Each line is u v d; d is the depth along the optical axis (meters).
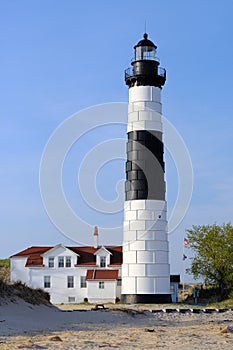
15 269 74.19
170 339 31.58
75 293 72.62
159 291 59.34
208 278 71.88
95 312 45.78
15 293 43.53
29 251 76.19
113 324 40.25
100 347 28.08
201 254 72.00
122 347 28.20
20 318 39.19
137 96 61.44
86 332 35.16
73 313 44.47
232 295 67.88
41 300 46.06
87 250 75.25
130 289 59.53
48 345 28.55
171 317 46.53
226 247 71.56
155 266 59.50
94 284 71.88
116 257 73.81
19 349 27.05
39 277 73.44
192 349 27.83
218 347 28.61
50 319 41.00
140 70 61.50
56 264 73.56
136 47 62.50
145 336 32.97
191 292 78.62
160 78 61.91
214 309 53.22
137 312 47.28
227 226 72.69
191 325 41.12
